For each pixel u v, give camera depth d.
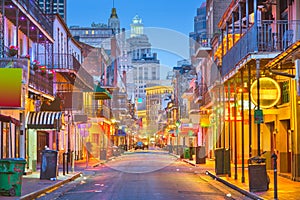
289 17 22.58
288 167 24.88
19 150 27.88
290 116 22.61
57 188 20.66
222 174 25.72
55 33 39.59
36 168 30.31
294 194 17.11
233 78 24.86
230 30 29.20
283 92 24.55
